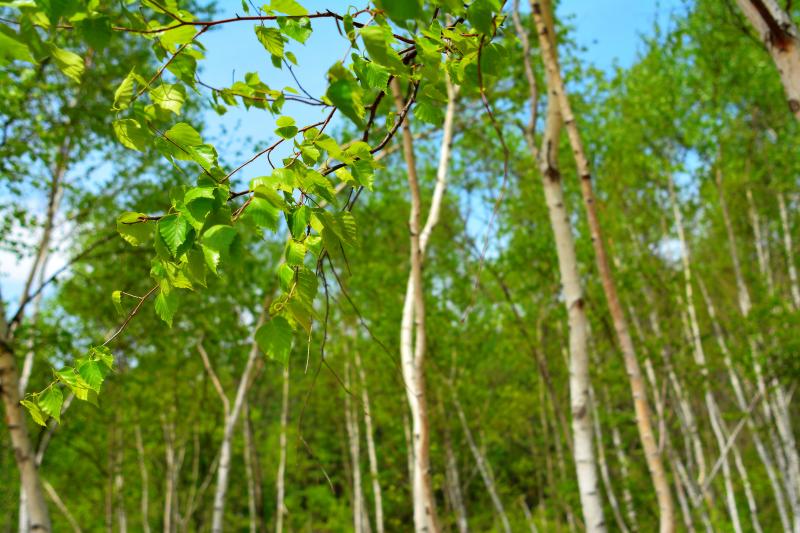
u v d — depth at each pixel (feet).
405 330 13.05
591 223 11.12
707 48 33.27
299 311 3.87
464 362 39.93
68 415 31.19
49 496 48.01
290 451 53.67
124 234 3.61
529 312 39.29
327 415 57.36
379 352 39.29
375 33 3.46
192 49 4.09
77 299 31.86
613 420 32.68
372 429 52.39
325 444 61.00
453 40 4.09
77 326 31.94
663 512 9.93
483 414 43.73
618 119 37.78
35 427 29.48
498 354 42.37
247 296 32.48
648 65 37.60
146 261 28.73
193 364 43.01
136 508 57.82
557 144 12.21
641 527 38.58
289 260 3.80
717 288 48.78
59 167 25.46
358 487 47.14
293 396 53.62
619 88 37.91
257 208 3.36
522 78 24.73
